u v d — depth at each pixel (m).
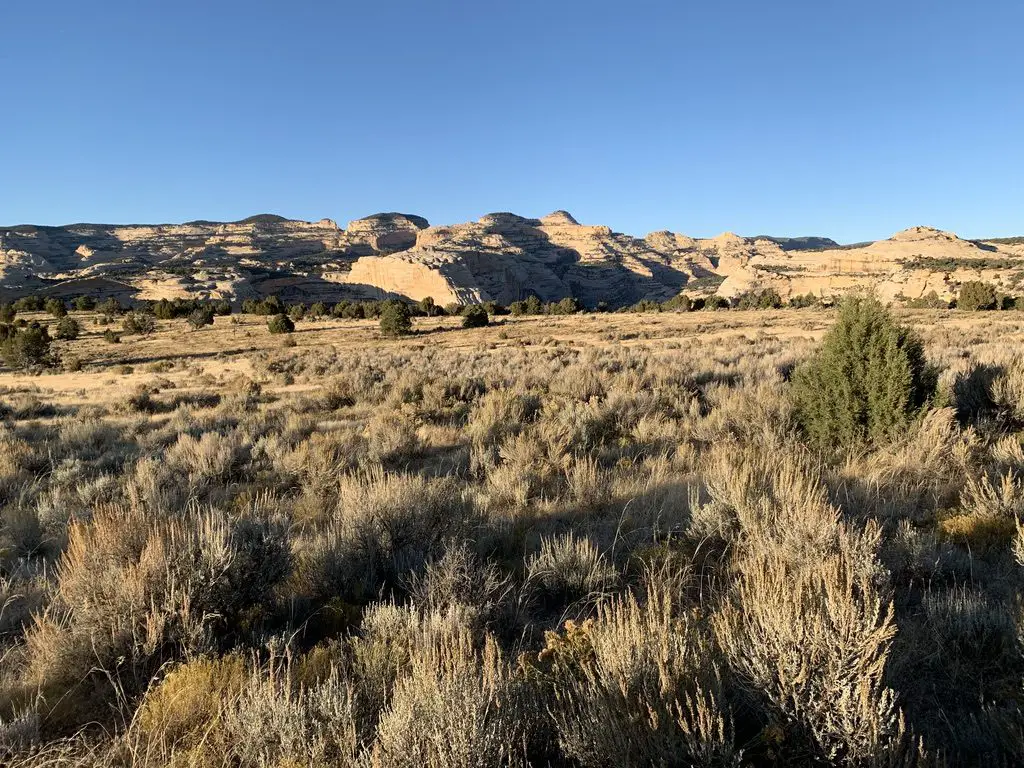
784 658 2.36
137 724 2.79
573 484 6.82
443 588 4.01
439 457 9.51
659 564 4.46
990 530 4.66
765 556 3.98
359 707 2.74
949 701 2.83
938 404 7.73
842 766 2.22
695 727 2.18
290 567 4.44
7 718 2.96
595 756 2.31
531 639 3.74
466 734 2.33
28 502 7.97
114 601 3.44
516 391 14.42
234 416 15.87
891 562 4.14
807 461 6.23
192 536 3.94
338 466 8.31
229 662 3.18
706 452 8.16
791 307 100.12
